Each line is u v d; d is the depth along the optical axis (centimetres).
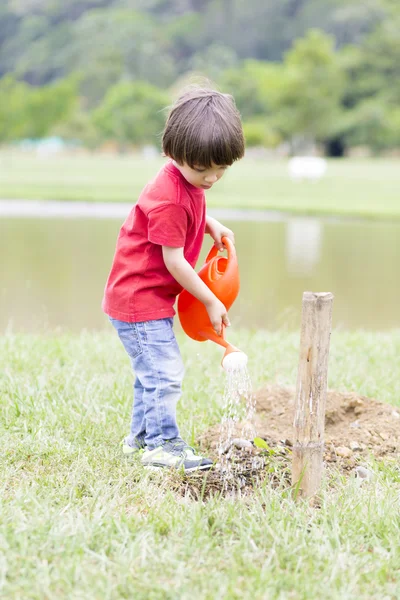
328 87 7844
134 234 343
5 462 345
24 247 1401
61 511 296
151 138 8644
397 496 325
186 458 352
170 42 12569
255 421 423
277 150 8750
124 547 273
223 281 340
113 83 10906
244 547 278
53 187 3206
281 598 247
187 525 291
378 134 7894
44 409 414
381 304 956
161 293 347
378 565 269
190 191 333
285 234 1694
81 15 14500
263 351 585
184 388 473
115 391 457
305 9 11900
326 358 312
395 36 8275
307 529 296
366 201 2689
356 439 397
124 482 330
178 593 247
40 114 8631
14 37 14738
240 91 9081
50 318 820
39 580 250
